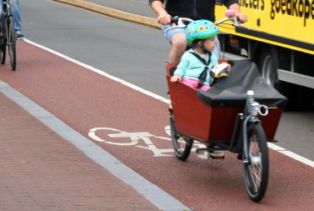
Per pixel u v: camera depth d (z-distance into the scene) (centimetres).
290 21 2134
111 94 2509
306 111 2358
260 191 1400
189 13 1695
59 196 1427
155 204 1388
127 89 2608
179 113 1566
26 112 2172
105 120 2119
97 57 3366
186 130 1552
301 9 2062
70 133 1927
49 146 1795
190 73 1534
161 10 1599
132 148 1819
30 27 4447
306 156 1781
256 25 2348
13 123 2031
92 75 2886
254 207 1404
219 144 1481
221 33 2538
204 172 1625
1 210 1345
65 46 3709
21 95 2428
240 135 1448
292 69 2216
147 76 2889
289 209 1395
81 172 1585
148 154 1764
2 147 1783
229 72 1495
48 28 4422
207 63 1540
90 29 4428
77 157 1702
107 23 4734
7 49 3269
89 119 2130
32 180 1526
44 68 3027
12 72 2909
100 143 1866
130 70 3028
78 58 3325
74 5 5716
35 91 2544
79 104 2338
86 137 1919
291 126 2122
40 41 3875
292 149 1850
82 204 1383
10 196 1425
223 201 1436
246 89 1459
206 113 1450
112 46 3741
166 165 1673
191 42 1542
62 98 2430
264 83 1474
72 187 1483
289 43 2138
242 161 1595
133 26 4603
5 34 2977
